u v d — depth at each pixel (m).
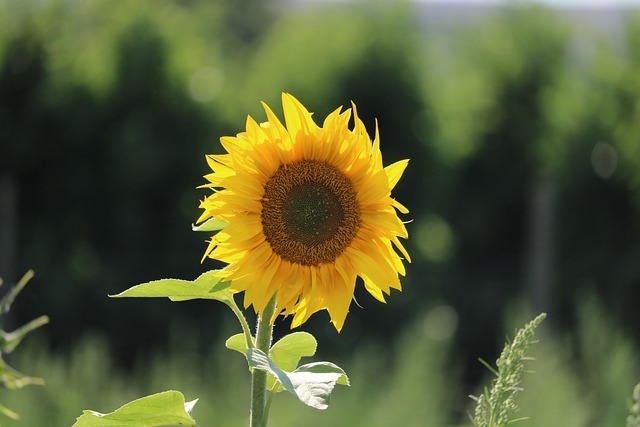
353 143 2.72
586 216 11.79
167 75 11.62
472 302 11.73
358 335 11.14
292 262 2.67
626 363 7.12
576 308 10.90
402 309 11.34
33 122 11.29
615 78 11.98
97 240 11.38
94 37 11.66
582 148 11.88
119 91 11.45
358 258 2.71
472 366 11.50
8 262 10.05
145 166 11.32
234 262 2.64
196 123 11.66
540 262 11.52
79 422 2.58
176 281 2.57
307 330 10.68
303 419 6.75
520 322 8.28
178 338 10.17
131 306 10.55
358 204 2.73
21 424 6.27
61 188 11.34
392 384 7.42
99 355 7.94
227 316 9.23
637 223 11.61
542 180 12.34
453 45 14.26
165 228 11.47
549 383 6.54
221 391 7.07
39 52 11.38
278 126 2.68
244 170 2.64
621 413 6.73
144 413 2.58
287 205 2.66
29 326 1.88
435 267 12.01
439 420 7.27
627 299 11.33
